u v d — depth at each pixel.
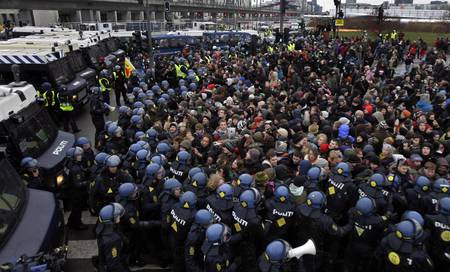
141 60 24.19
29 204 6.07
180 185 6.05
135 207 5.99
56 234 5.89
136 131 10.26
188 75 17.30
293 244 5.75
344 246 5.96
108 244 5.05
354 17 73.56
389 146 8.14
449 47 35.22
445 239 5.30
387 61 25.25
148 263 6.90
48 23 60.75
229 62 21.83
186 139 8.44
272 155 7.88
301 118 11.13
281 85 15.89
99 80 17.17
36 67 13.35
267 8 171.50
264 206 5.95
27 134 8.15
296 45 31.12
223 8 98.19
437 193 6.25
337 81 17.22
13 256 5.00
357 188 6.30
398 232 4.67
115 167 6.92
